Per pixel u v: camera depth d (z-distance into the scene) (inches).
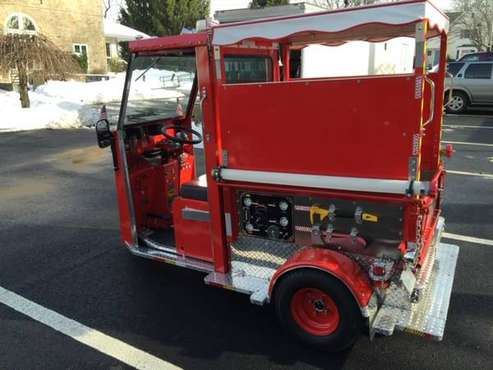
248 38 110.7
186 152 185.8
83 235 203.9
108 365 115.6
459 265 162.6
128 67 145.5
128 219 163.6
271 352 118.9
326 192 111.0
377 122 99.6
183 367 114.1
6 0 821.2
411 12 91.0
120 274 165.3
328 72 462.6
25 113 542.6
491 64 505.7
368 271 112.5
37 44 567.8
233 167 123.4
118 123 154.7
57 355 120.0
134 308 142.1
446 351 116.6
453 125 446.0
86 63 943.0
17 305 145.2
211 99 122.3
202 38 119.6
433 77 128.7
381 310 113.0
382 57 583.2
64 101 633.0
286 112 110.8
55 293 152.5
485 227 195.6
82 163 342.3
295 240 122.1
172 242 166.2
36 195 265.6
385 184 100.8
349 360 114.4
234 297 147.2
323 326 116.6
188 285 156.0
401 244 105.7
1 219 226.2
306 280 111.0
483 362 112.3
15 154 376.5
